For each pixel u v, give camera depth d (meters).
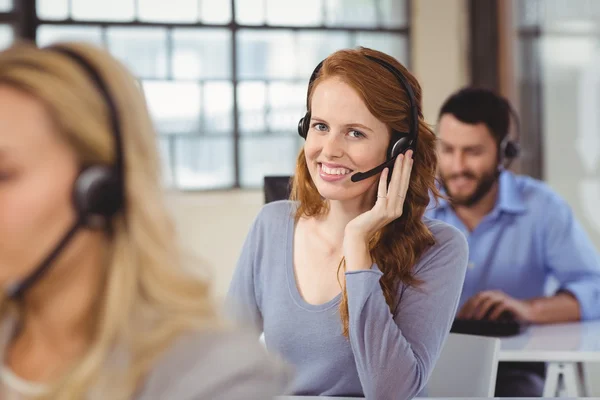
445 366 2.27
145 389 0.88
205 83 7.18
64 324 0.88
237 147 7.25
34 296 0.87
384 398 1.80
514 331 2.71
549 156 5.71
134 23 7.02
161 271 0.88
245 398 0.89
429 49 7.28
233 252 7.06
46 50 0.88
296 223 2.09
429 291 1.90
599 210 5.16
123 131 0.88
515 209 3.08
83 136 0.85
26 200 0.83
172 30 7.10
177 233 0.92
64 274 0.86
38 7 6.88
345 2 7.31
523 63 6.15
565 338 2.60
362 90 1.84
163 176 0.92
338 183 1.89
